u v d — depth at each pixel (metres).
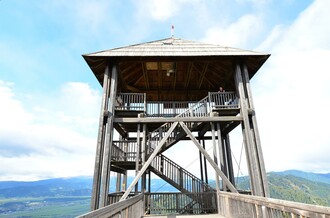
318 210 2.53
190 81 13.62
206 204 9.37
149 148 10.21
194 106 10.38
